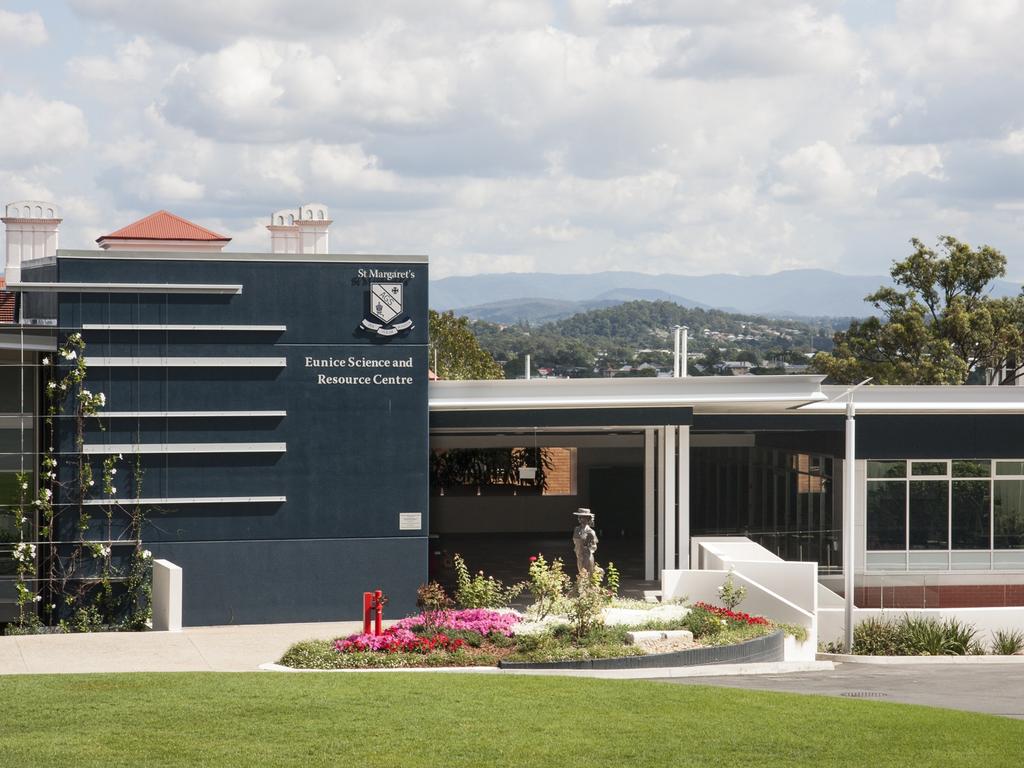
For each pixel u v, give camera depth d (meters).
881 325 83.31
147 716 15.86
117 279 31.28
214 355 31.73
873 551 39.91
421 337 32.81
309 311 32.28
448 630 24.02
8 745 14.27
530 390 34.28
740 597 30.08
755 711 17.14
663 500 37.25
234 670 21.81
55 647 24.08
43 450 31.25
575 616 24.75
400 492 32.66
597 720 16.19
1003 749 15.16
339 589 32.38
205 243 50.50
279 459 32.12
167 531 31.50
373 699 17.12
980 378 85.25
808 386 35.38
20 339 30.59
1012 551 40.28
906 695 22.22
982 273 82.44
